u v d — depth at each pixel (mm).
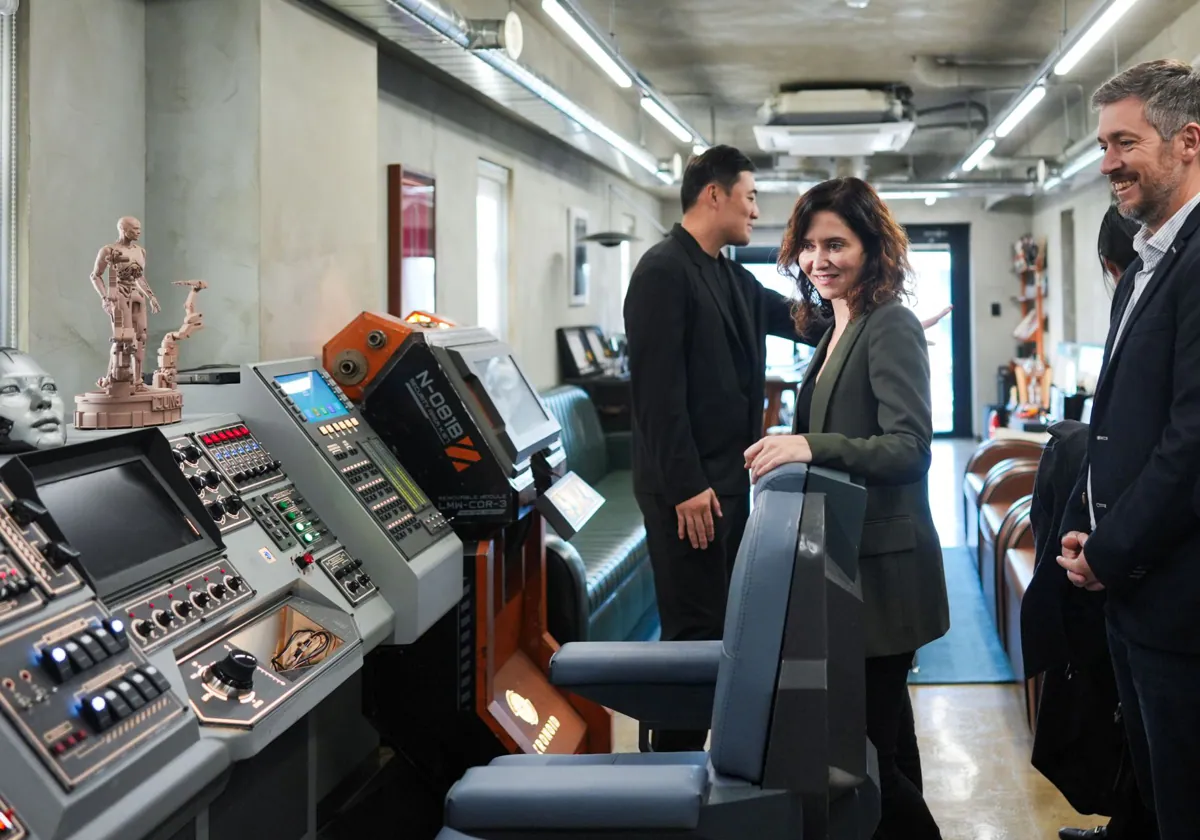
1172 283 2068
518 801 1761
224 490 2160
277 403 2467
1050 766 2842
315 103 3689
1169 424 2029
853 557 1849
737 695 1701
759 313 3301
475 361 3154
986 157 11430
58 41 2914
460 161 6289
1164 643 2039
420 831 3258
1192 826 2061
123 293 2061
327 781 3543
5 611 1427
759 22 7332
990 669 4934
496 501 2963
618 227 10836
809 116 9242
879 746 2424
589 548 5316
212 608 1877
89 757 1386
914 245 14820
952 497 10242
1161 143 2064
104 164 3148
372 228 4121
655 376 2990
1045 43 7961
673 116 7566
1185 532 2000
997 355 14539
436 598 2572
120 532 1822
